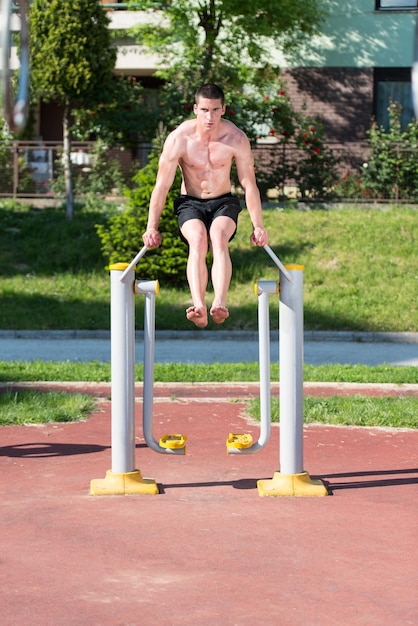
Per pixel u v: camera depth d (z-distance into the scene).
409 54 34.59
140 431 11.20
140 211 25.05
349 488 8.42
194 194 7.98
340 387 14.53
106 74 28.78
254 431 11.19
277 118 31.02
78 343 21.53
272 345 21.41
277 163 30.97
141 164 32.09
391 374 15.37
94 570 6.11
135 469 8.46
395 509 7.66
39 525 7.21
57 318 23.16
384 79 35.03
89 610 5.36
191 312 7.39
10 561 6.30
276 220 28.31
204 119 7.74
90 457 9.73
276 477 8.32
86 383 14.41
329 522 7.28
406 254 26.14
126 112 30.48
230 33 34.06
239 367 16.09
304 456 9.80
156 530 7.07
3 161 31.45
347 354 20.16
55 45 27.80
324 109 34.97
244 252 26.41
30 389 14.02
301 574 6.02
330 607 5.41
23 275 25.73
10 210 30.14
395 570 6.09
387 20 34.50
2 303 23.86
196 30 32.53
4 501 7.97
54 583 5.85
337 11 34.56
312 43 34.75
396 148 30.48
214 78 31.00
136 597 5.59
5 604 5.46
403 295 24.14
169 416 12.09
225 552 6.51
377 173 30.62
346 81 34.81
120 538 6.86
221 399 13.30
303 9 32.09
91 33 28.14
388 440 10.62
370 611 5.34
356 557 6.38
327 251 26.33
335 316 23.12
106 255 25.70
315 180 30.64
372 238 27.00
